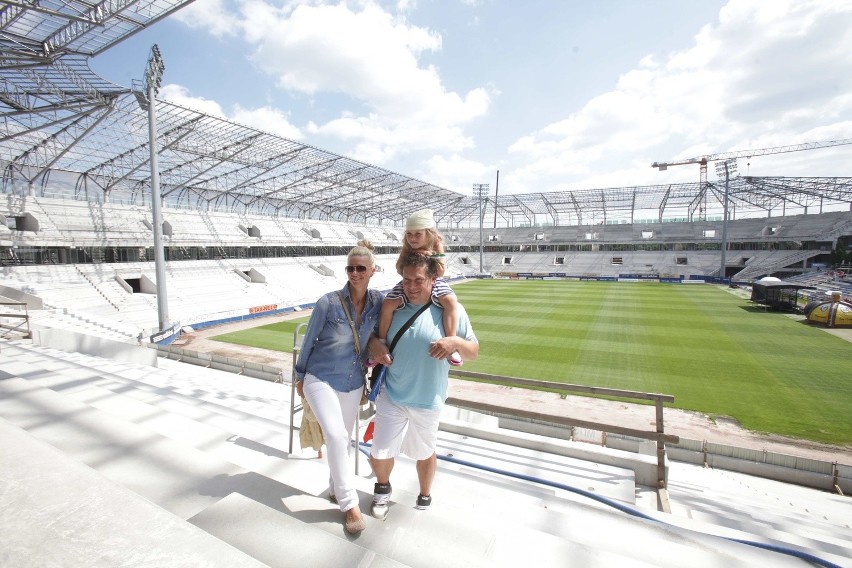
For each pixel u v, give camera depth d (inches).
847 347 841.5
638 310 1315.2
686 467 363.9
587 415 549.6
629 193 2610.7
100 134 1093.1
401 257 99.2
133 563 58.6
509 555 79.9
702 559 94.7
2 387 150.1
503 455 203.6
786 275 2129.7
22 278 1033.5
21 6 518.6
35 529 64.3
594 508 125.2
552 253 3016.7
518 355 808.9
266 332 1071.0
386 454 96.4
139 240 1359.5
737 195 2527.1
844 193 2100.1
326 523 86.8
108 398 166.6
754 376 677.3
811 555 114.0
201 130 1121.4
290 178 1712.6
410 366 99.0
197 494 90.2
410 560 75.7
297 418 220.5
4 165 1218.0
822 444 462.9
